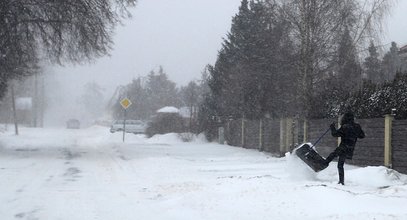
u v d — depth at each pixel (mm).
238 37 35406
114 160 18922
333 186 9805
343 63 21641
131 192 11234
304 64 20938
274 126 23703
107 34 21672
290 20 21406
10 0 19750
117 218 8500
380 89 16203
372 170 12273
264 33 28406
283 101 27219
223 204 9250
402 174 13344
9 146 25750
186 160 19297
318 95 20859
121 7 21812
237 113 31781
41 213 8820
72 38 21578
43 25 21250
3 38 20234
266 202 9031
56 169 15523
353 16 21375
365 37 21781
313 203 8602
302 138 20375
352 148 11242
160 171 15438
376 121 15078
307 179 11742
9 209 9102
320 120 18641
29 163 17031
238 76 31094
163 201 10023
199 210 8898
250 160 19500
